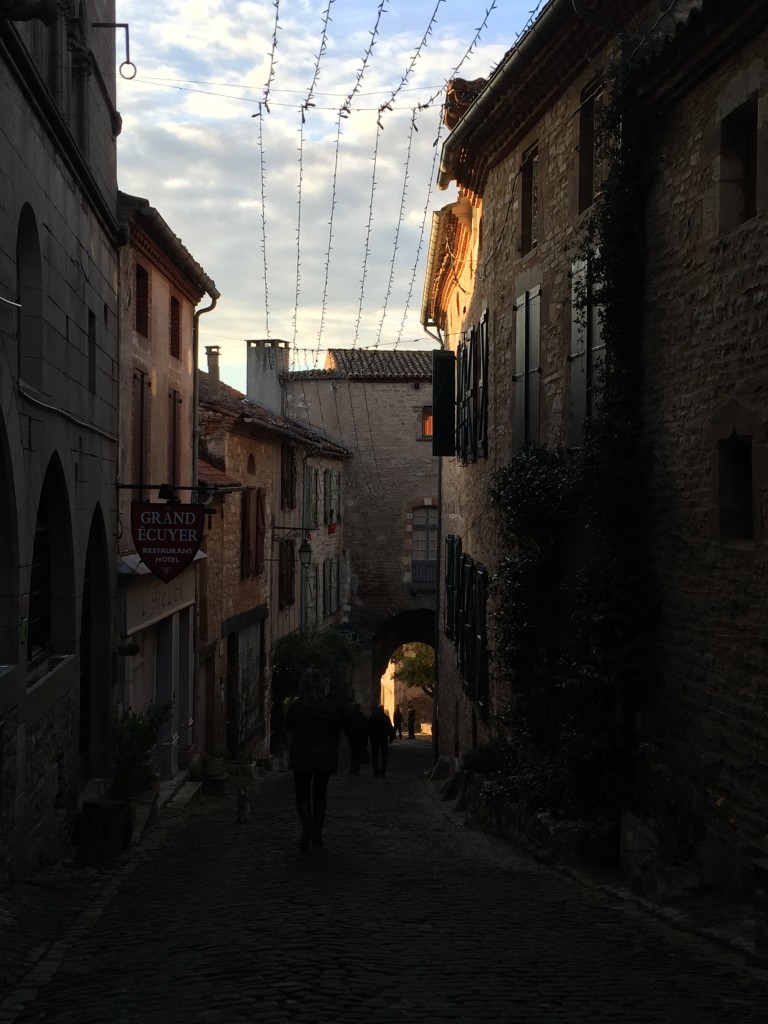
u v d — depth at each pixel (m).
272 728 28.94
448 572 23.48
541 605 12.69
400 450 39.62
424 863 10.12
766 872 6.58
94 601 13.93
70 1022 4.96
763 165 8.02
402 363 40.12
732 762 8.48
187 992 5.27
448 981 5.46
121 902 8.52
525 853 11.12
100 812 10.73
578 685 10.66
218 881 8.94
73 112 11.80
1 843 8.32
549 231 13.46
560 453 12.43
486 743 15.53
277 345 37.78
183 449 19.67
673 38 8.96
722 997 5.31
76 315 11.41
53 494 10.92
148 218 14.77
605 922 7.38
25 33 9.23
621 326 10.40
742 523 8.75
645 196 10.23
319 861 9.66
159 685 18.02
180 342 19.23
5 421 8.16
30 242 9.49
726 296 8.63
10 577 8.77
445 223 20.91
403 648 46.03
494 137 15.72
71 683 11.40
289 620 30.95
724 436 8.65
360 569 39.72
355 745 24.50
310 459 33.88
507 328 15.77
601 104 11.38
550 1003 5.09
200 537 13.61
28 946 6.86
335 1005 4.93
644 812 9.95
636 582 10.17
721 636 8.73
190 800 16.61
